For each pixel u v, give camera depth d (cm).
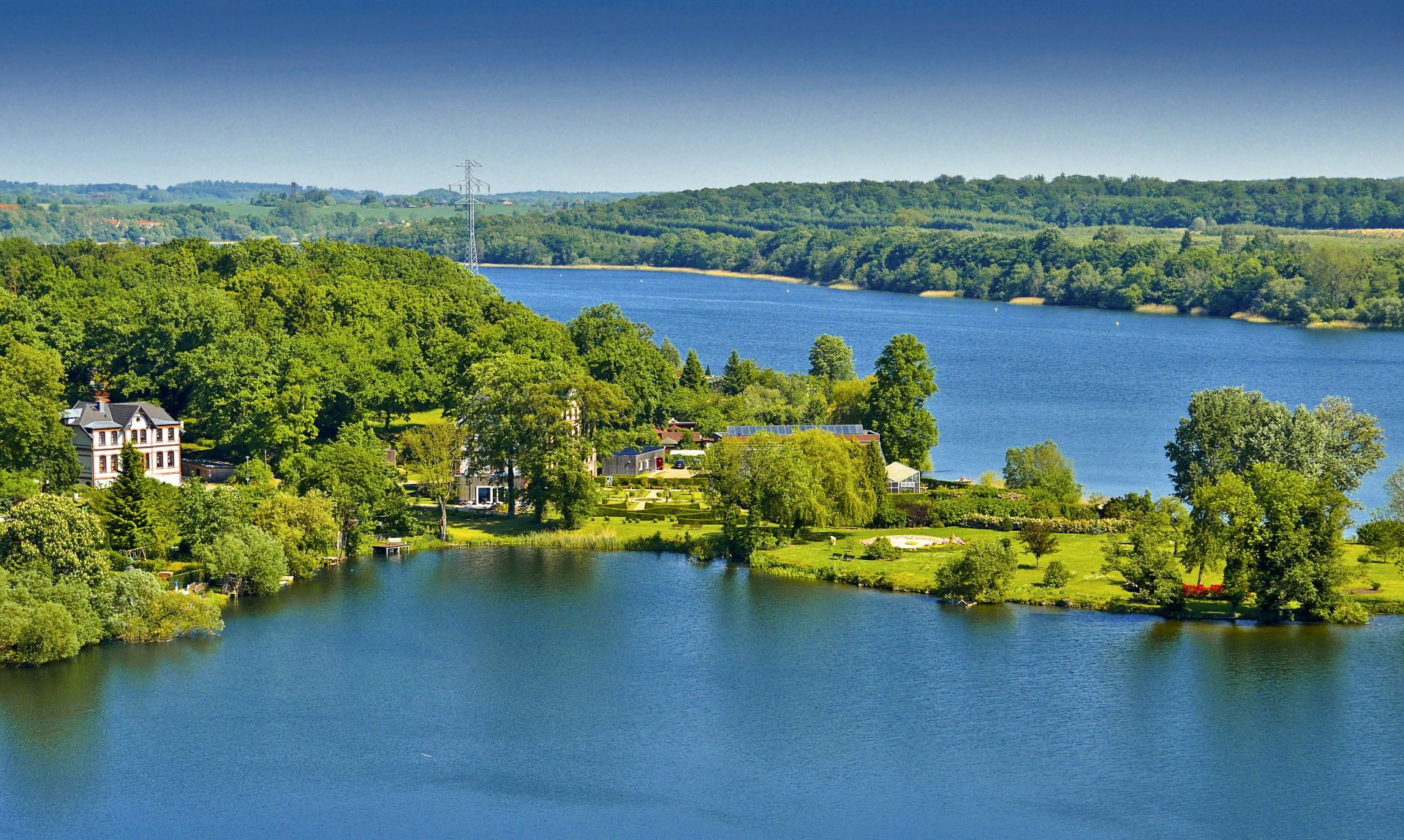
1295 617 14938
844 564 16775
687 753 11894
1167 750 11838
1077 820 10731
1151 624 14825
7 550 13862
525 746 12000
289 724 12388
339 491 17538
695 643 14400
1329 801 10988
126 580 14275
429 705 12850
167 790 11162
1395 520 17038
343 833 10544
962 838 10481
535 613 15400
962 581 15562
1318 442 18362
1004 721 12431
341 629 14800
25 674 13350
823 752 11875
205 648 14175
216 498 16050
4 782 11231
